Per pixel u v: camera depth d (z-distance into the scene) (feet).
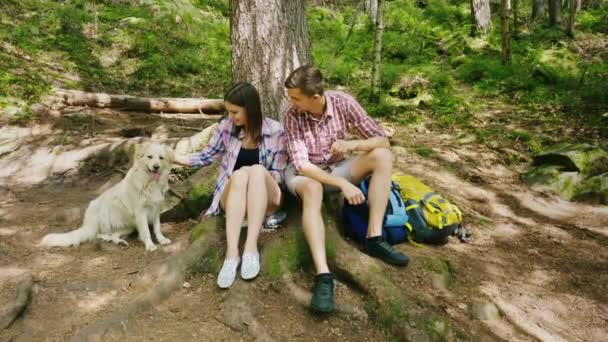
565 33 43.98
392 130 21.29
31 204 14.90
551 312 10.46
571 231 14.56
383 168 10.07
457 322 9.49
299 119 10.45
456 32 43.16
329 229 10.71
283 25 13.29
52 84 23.56
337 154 10.88
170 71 30.09
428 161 18.92
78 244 12.23
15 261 11.25
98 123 20.86
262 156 10.89
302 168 10.16
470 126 23.25
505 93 28.89
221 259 10.47
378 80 26.50
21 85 21.57
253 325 8.91
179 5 25.95
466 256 12.28
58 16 31.76
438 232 11.96
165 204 13.55
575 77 31.12
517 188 17.44
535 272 12.03
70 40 29.96
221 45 34.83
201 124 22.29
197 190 13.60
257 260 9.84
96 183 16.71
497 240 13.61
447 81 29.48
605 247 13.64
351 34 41.32
